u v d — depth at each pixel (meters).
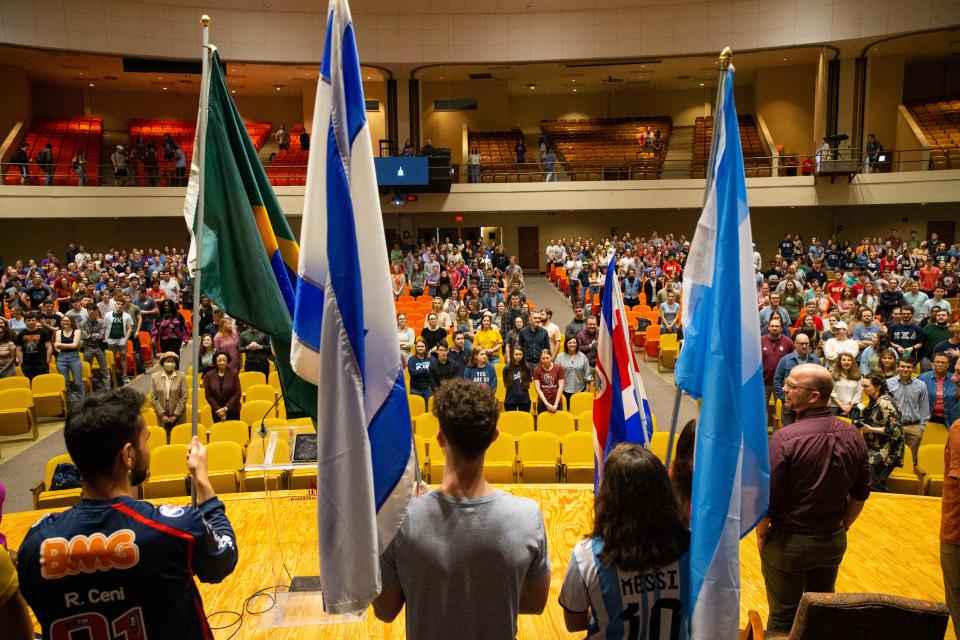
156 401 8.12
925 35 22.84
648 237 27.28
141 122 27.53
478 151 26.70
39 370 10.55
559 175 25.73
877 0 21.67
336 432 2.33
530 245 27.53
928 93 28.42
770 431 9.03
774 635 3.00
